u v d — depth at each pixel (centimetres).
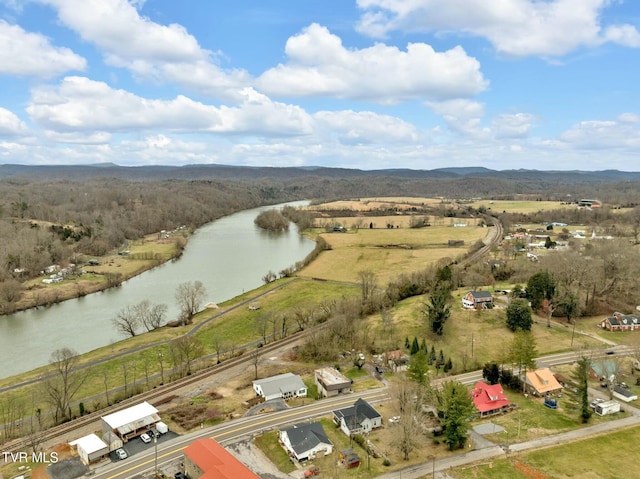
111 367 12331
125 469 7638
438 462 7812
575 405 9775
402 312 15800
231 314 16762
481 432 8744
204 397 10388
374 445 8356
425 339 13388
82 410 9738
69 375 11331
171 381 11419
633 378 10975
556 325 14362
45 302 18375
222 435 8694
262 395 10225
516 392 10425
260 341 14175
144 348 13612
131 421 8769
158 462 7838
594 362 10919
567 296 14888
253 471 7588
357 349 13025
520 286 17175
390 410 9581
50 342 14675
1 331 15612
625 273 15988
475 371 11456
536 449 8138
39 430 9038
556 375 10988
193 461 7356
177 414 9475
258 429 8894
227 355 13088
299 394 10362
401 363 11675
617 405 9494
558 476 7394
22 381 11575
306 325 15275
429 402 9281
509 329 13838
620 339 13238
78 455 8100
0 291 17875
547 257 18650
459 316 14888
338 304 15925
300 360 12494
